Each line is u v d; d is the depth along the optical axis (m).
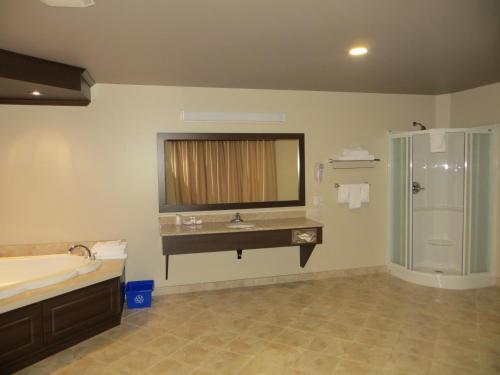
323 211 4.44
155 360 2.64
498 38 2.63
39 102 3.49
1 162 3.50
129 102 3.79
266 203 4.22
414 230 4.59
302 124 4.32
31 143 3.56
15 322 2.46
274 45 2.70
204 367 2.54
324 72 3.49
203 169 4.07
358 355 2.67
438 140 4.05
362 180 4.57
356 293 3.95
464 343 2.82
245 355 2.69
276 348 2.79
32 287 2.64
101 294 3.03
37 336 2.59
